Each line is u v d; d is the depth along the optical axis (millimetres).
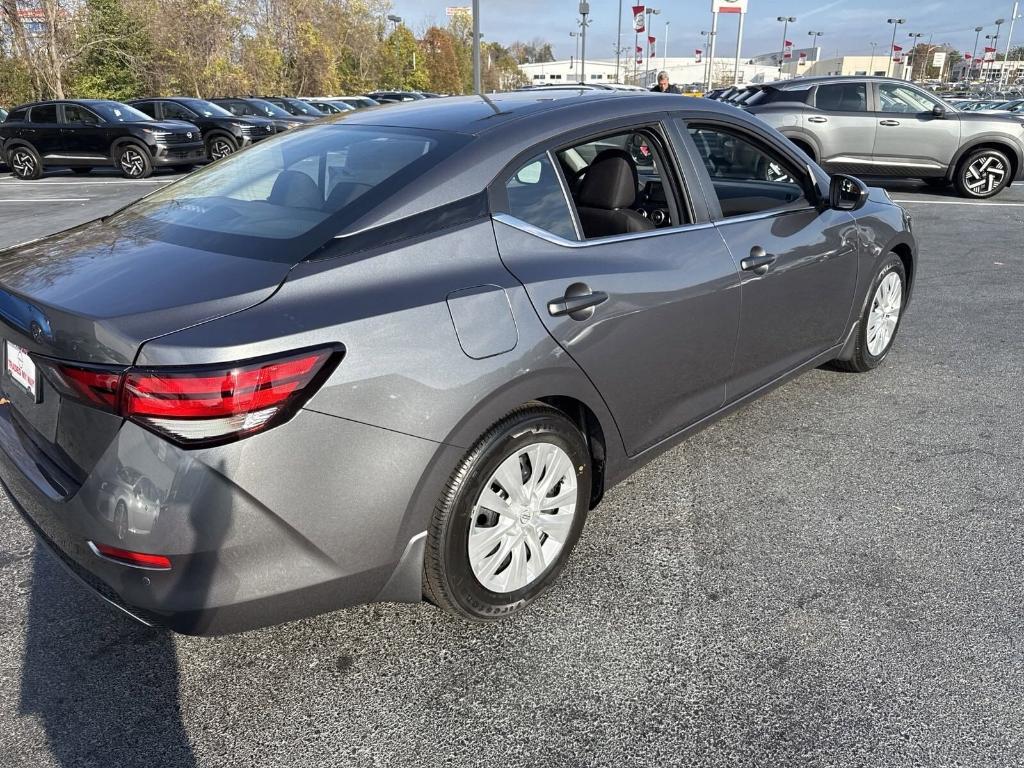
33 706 2121
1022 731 1981
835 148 11281
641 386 2674
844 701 2092
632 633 2377
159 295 1874
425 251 2115
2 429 2271
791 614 2443
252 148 2959
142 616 1899
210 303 1826
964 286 6453
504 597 2361
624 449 2732
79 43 28281
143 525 1766
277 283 1896
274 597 1896
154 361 1705
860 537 2859
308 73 40812
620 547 2822
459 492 2121
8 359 2184
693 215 2914
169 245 2199
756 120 3314
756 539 2859
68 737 2020
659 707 2090
